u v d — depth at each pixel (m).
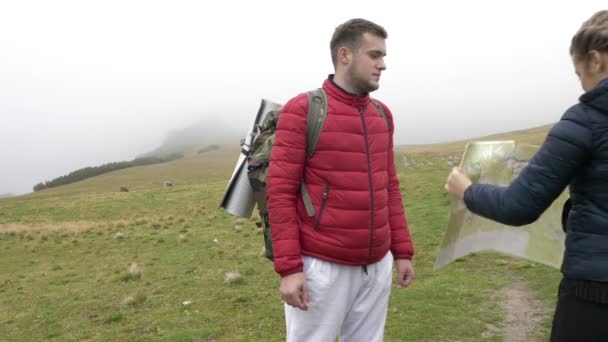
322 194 3.08
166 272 15.78
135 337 8.82
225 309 10.01
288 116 3.08
